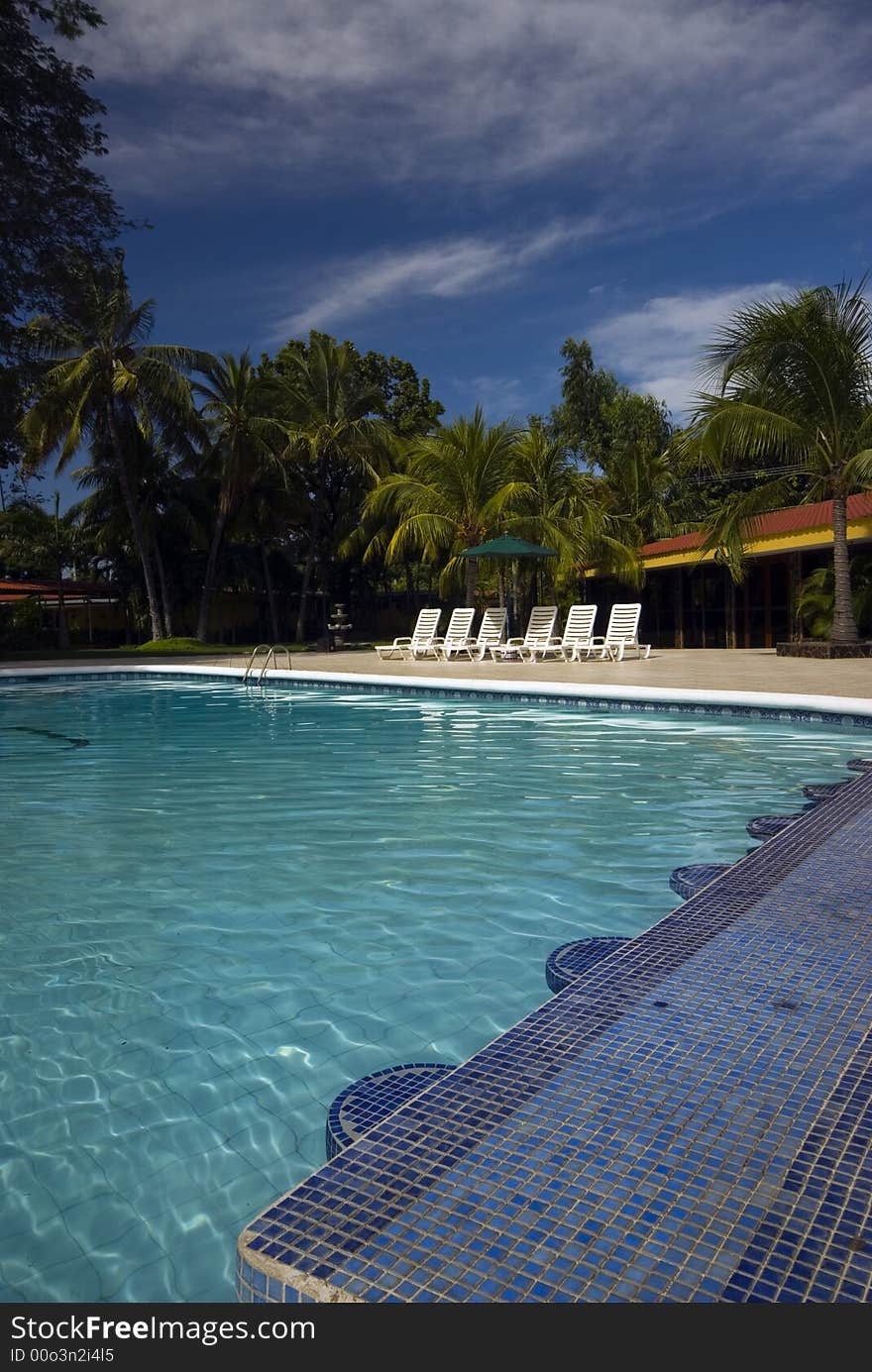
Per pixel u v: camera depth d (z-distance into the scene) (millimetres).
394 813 6109
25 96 17859
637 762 7895
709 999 2467
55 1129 2377
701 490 35344
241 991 3244
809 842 4125
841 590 16703
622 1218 1580
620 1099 1965
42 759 8758
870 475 15695
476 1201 1640
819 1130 1833
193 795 6848
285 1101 2498
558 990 3082
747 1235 1531
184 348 29797
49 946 3711
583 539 24484
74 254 19328
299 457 32781
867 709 9023
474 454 22719
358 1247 1529
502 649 19781
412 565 41875
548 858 4930
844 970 2654
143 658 25047
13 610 33406
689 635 25438
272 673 16938
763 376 15938
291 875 4688
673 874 4414
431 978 3328
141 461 31125
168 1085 2594
